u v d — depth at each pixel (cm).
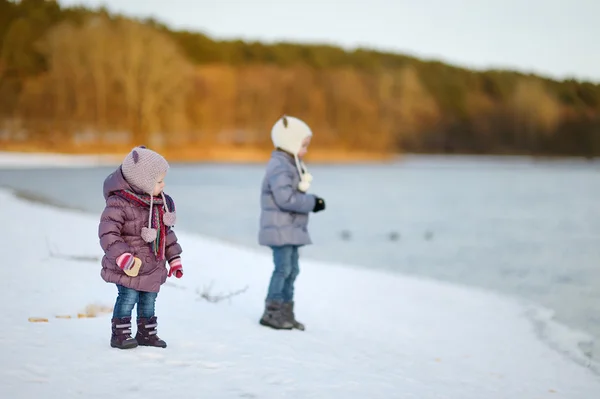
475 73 9538
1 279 602
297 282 754
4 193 1866
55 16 6938
